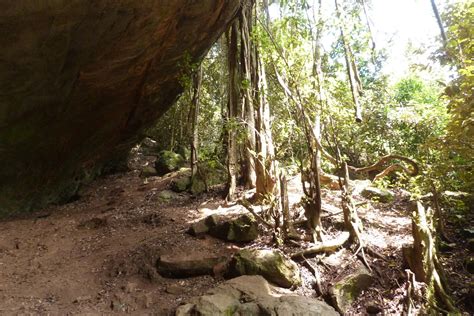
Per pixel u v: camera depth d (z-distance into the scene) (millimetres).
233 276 5129
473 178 5453
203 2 7191
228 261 5480
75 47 6285
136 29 6688
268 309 4039
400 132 9734
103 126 9531
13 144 7441
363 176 9664
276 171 6980
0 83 6027
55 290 5531
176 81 9852
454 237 5461
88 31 6102
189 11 7180
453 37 5477
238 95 8203
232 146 8492
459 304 4250
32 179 8766
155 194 9625
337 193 7547
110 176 12484
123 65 7512
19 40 5449
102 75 7453
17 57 5715
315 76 6172
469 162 5520
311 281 4965
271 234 6062
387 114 10109
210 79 13234
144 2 6145
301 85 6133
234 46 8508
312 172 5887
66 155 9305
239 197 8062
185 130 13852
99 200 10406
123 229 7660
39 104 7016
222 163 9859
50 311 4957
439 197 5988
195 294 5004
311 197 5875
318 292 4719
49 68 6305
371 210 6719
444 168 5586
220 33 9234
